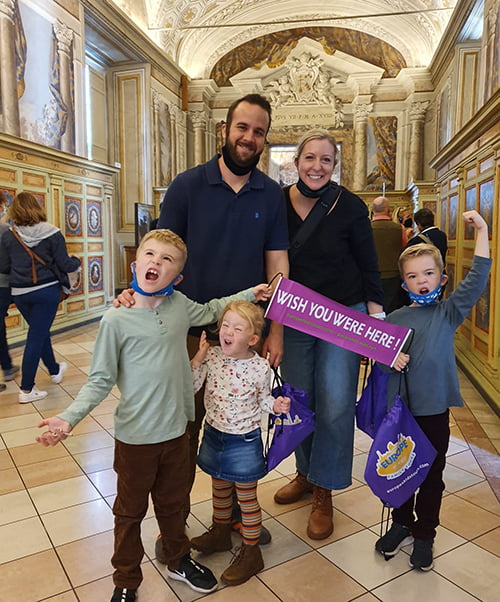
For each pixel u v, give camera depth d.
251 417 1.78
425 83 11.72
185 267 1.91
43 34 6.90
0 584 1.74
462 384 4.26
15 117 6.32
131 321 1.55
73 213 7.16
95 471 2.62
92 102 10.03
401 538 1.94
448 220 6.15
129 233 10.77
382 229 4.71
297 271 2.09
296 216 2.10
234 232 1.87
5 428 3.21
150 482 1.61
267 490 2.45
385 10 11.55
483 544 1.99
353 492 2.43
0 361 4.18
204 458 1.84
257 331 1.74
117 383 1.60
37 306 3.66
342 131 12.66
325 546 1.98
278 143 12.84
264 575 1.80
